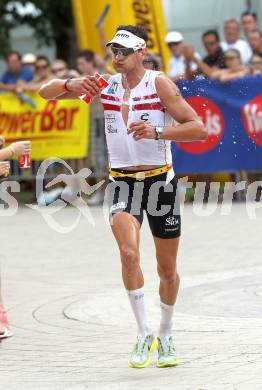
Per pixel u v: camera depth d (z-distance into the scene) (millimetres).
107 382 10797
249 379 10469
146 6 30719
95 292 16812
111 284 17562
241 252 20500
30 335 13625
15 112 30578
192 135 11086
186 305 15258
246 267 18719
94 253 21344
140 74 11352
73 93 11867
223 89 27719
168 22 36594
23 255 21516
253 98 27859
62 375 11281
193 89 27281
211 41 29047
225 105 27812
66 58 40344
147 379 10836
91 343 12961
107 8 30406
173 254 11602
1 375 11430
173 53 28688
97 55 29547
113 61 11273
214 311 14688
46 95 11953
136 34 11281
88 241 23250
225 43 29828
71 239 23734
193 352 12055
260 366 11078
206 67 27859
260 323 13664
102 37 30438
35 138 30406
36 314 15102
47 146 30281
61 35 39781
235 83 27734
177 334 13148
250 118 27906
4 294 16953
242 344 12336
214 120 27812
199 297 15906
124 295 16422
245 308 14844
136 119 11352
